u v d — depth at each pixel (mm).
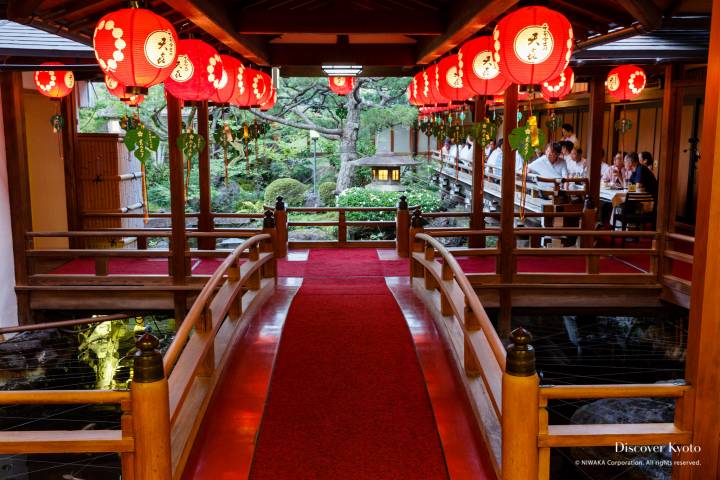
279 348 6141
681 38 8070
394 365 5781
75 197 10992
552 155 12586
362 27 7066
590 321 9125
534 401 3402
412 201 17859
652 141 13914
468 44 6312
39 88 8344
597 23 6969
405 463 4336
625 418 5523
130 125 7809
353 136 19641
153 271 9500
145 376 3404
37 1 5156
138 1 4902
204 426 4758
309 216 18656
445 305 6465
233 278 6305
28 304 8570
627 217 10438
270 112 20062
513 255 8305
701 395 3471
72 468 5578
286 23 7008
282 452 4453
